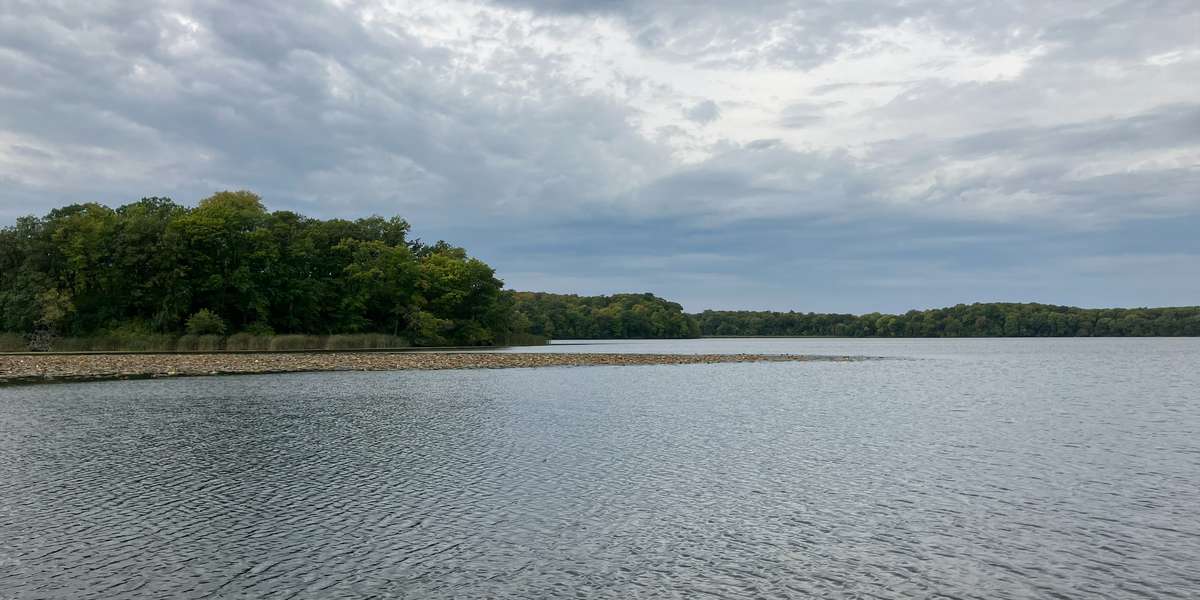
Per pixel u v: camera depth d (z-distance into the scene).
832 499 22.47
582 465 27.22
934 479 25.23
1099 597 15.05
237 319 122.50
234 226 120.12
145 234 111.56
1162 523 20.06
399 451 29.92
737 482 24.61
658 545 18.08
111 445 31.08
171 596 14.77
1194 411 44.97
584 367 88.38
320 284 130.75
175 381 62.47
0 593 14.84
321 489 23.33
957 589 15.43
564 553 17.48
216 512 20.66
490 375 73.38
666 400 50.03
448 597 14.84
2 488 23.30
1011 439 33.81
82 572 16.03
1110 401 51.03
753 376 75.69
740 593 15.16
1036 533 19.17
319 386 59.12
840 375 78.12
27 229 111.81
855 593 15.21
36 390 53.81
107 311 109.00
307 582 15.58
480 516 20.36
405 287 142.25
